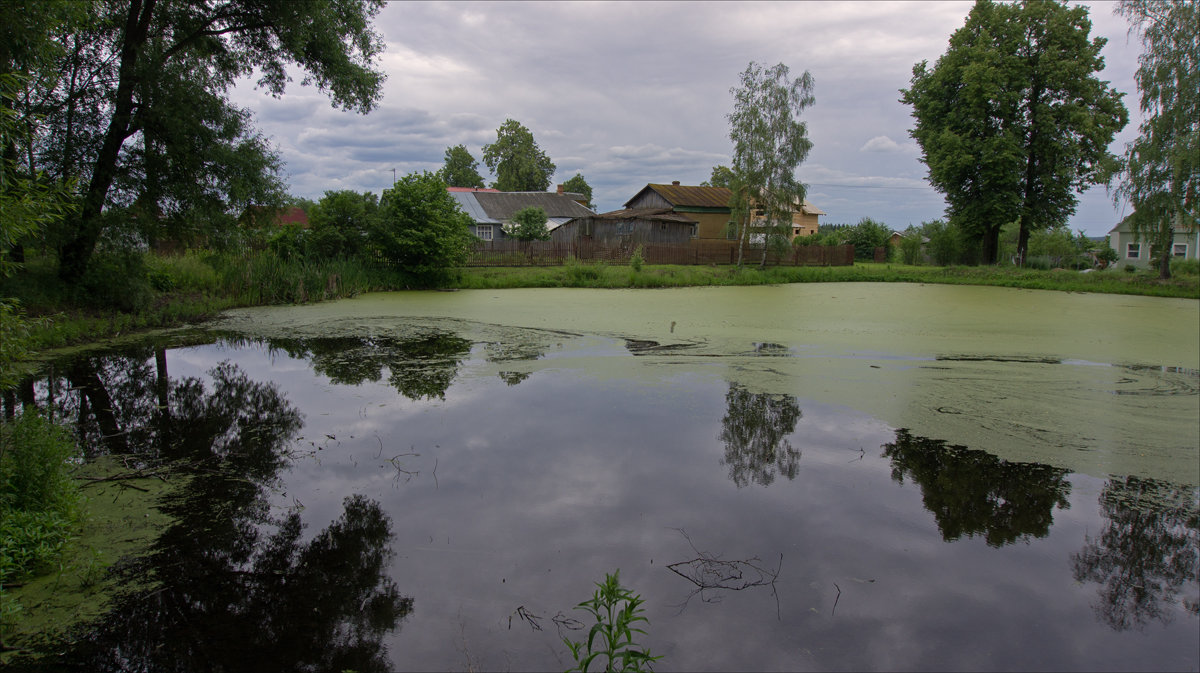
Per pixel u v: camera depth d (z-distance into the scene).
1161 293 23.08
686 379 8.21
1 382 3.82
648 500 4.62
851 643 3.10
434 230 20.09
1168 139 24.97
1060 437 6.12
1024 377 8.54
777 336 11.60
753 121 28.98
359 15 15.29
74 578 3.53
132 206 12.87
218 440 5.83
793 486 4.91
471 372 8.54
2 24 5.27
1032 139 30.34
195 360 9.32
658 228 35.72
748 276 26.48
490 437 5.93
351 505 4.49
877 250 43.62
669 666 2.91
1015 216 30.34
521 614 3.27
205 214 13.46
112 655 2.93
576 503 4.56
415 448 5.62
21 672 2.79
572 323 12.95
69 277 12.60
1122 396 7.61
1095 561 3.92
